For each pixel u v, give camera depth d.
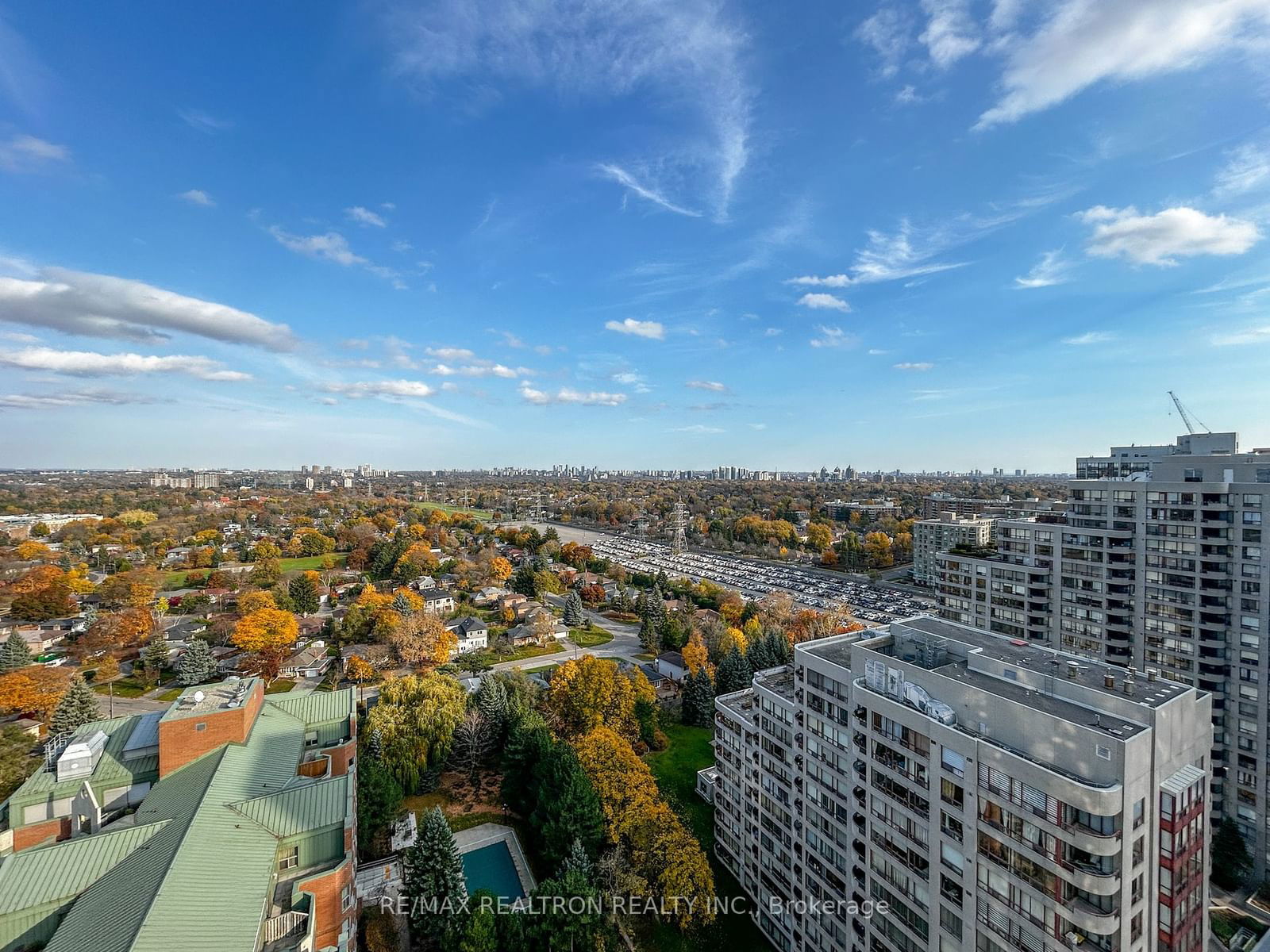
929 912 45.66
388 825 81.69
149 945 39.97
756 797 70.25
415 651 150.25
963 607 121.44
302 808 58.44
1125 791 35.44
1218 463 89.62
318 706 81.88
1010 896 39.72
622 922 63.50
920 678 47.84
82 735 70.81
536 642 177.50
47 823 63.28
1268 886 76.06
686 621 176.75
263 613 156.38
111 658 144.25
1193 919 39.66
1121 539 95.25
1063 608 103.75
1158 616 90.44
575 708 108.56
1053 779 36.97
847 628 159.00
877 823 50.66
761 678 72.06
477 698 109.00
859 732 52.50
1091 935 36.00
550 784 79.25
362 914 67.06
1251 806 79.44
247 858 51.16
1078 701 42.50
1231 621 81.94
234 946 42.66
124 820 61.28
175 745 65.06
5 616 176.88
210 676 141.25
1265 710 78.38
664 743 112.12
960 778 42.97
